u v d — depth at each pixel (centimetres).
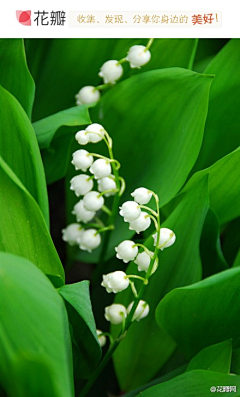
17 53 41
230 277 37
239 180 41
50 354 33
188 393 36
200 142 41
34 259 37
